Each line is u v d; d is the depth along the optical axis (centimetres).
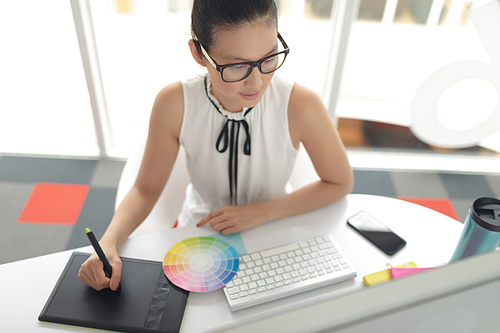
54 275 81
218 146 106
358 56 217
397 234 92
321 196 102
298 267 82
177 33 194
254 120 102
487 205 78
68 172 219
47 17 197
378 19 203
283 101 102
